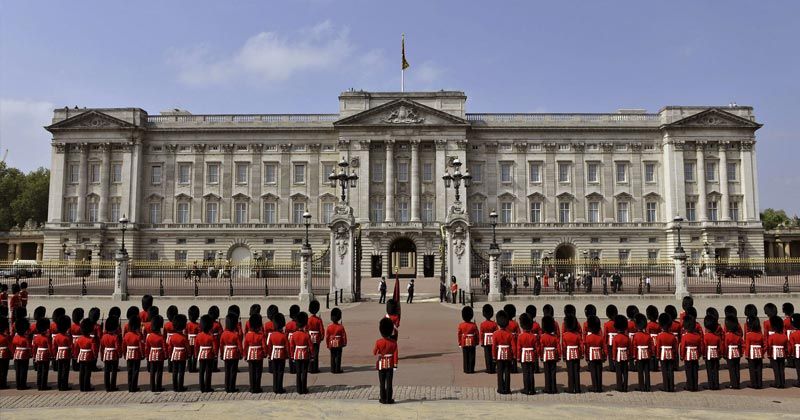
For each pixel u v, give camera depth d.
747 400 15.61
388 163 86.50
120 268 43.97
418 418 13.68
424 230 83.75
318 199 87.88
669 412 14.23
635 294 46.66
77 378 19.11
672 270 60.62
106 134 86.62
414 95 88.25
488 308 19.44
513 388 17.05
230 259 84.50
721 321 31.56
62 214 85.62
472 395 16.19
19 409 14.80
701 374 19.56
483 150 89.19
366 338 26.73
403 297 48.88
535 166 89.44
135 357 16.84
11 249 111.75
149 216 88.06
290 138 89.00
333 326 19.47
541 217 88.31
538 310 38.09
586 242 87.38
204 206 88.25
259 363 16.62
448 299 43.72
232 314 17.77
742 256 84.94
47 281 65.19
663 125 87.25
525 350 16.30
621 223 87.62
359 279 46.28
